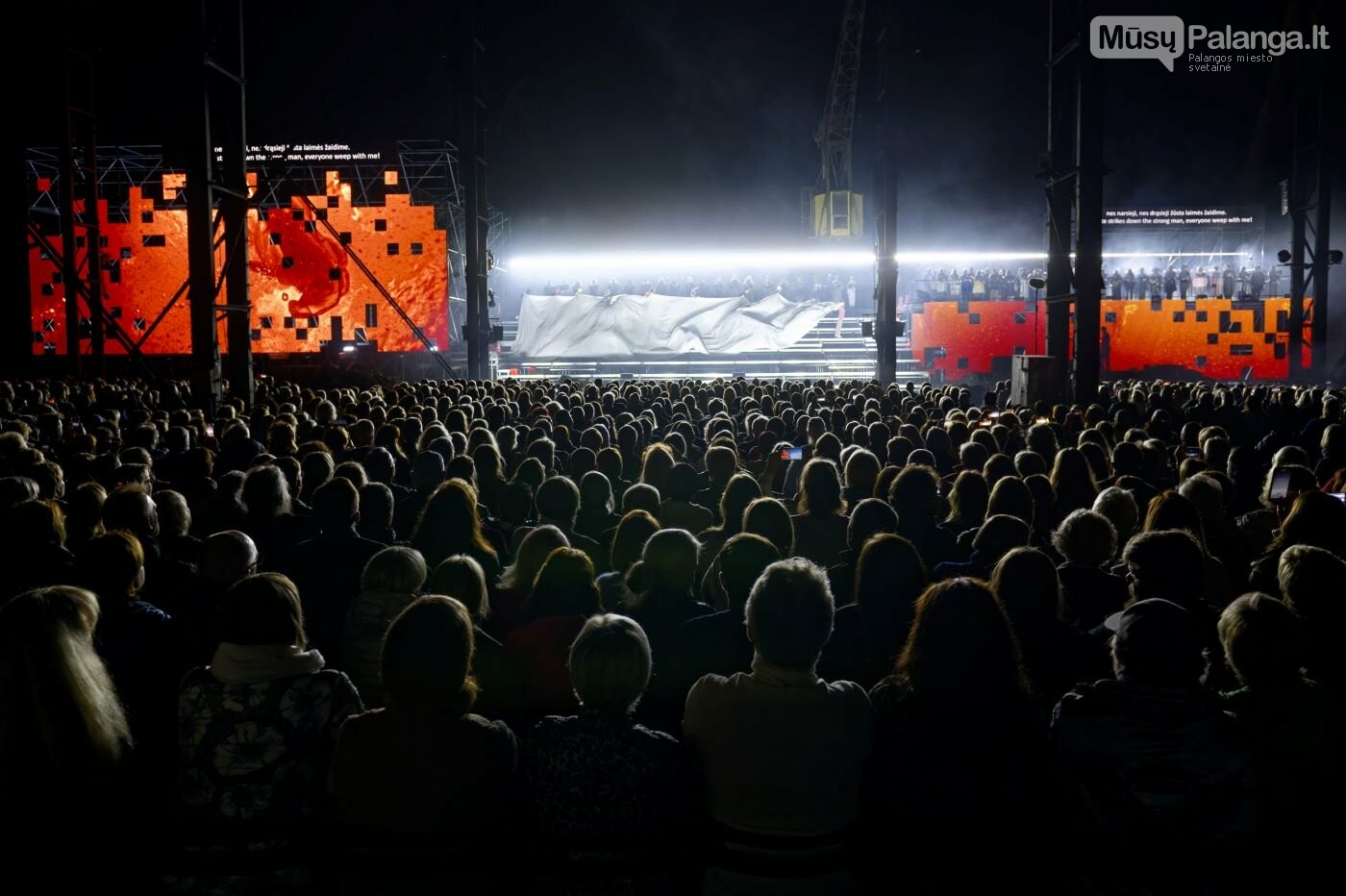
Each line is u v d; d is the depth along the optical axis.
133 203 39.16
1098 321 19.64
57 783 2.93
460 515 5.83
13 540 4.96
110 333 20.94
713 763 3.19
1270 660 3.29
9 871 2.93
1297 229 34.66
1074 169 19.91
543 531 5.32
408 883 3.04
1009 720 3.11
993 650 3.12
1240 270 41.44
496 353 40.62
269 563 5.75
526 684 4.42
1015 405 19.50
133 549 4.52
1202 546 5.62
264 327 39.25
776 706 3.17
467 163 30.36
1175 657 3.04
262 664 3.36
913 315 42.47
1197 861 2.94
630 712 3.27
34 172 39.28
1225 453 10.15
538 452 9.65
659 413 16.39
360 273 39.28
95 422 14.20
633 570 4.84
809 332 45.56
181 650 4.69
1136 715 3.04
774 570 3.29
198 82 17.91
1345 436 9.63
